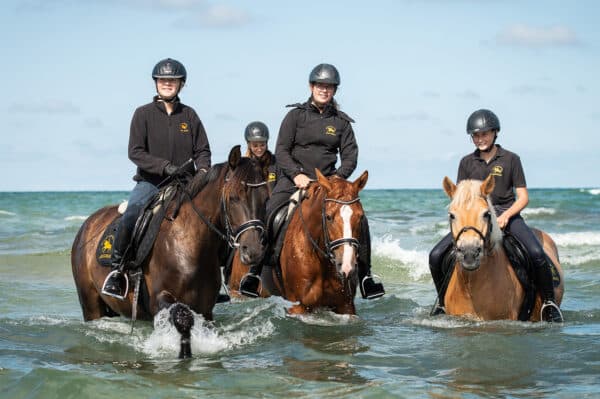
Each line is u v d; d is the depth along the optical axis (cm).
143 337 738
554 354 674
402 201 4550
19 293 1127
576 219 2781
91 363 657
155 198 702
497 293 748
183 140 731
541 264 763
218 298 787
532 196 5366
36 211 3666
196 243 657
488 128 771
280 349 706
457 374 620
